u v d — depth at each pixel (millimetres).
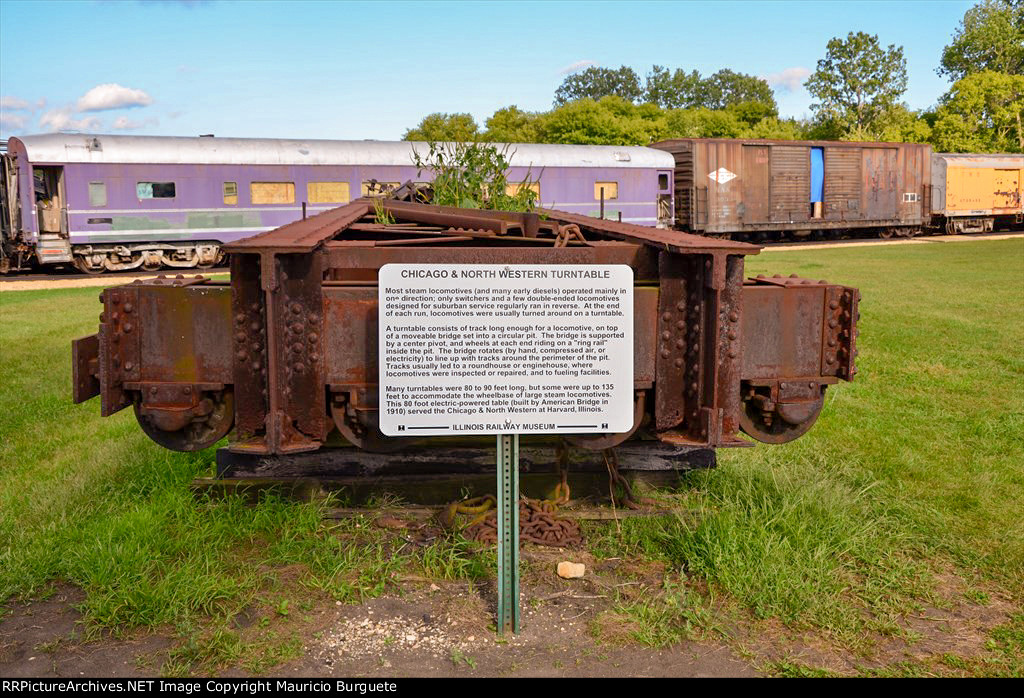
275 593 3588
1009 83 58938
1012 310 13031
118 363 3682
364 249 3611
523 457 4562
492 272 3234
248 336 3588
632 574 3777
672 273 3691
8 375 8695
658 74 135375
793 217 34031
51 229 21344
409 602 3527
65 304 14898
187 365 3727
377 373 3627
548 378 3287
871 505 4520
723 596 3562
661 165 29047
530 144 26891
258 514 4227
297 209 23344
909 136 62906
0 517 4379
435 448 4590
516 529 3268
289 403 3594
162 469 4980
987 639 3266
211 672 3010
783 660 3096
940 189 39312
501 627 3291
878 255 26188
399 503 4508
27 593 3568
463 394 3264
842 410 6840
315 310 3564
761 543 3812
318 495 4520
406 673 3012
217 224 22531
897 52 69562
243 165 22609
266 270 3328
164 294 3693
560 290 3262
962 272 19875
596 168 27594
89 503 4555
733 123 69562
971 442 5938
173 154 21844
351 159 23781
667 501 4535
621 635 3266
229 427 3914
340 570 3721
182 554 3893
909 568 3820
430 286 3225
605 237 4738
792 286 3875
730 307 3592
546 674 3008
